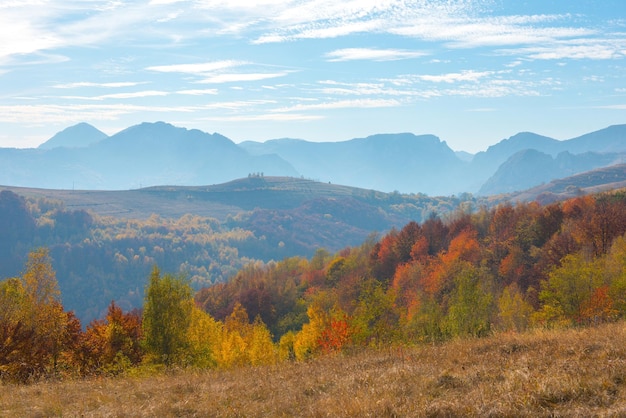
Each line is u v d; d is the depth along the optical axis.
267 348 37.81
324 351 31.22
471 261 79.62
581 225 69.12
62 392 16.27
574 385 10.29
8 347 23.02
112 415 12.50
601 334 15.81
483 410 9.67
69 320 31.33
